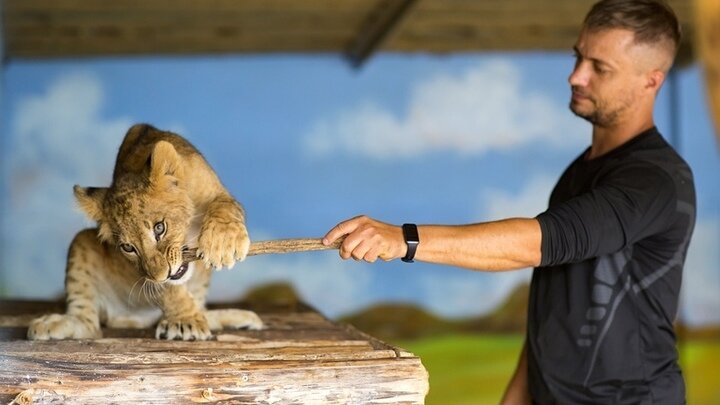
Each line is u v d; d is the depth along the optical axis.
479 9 8.48
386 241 2.46
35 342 2.75
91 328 3.13
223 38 8.85
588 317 2.90
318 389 2.39
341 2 8.01
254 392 2.37
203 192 3.18
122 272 3.25
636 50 2.93
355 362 2.42
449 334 9.41
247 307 4.22
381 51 9.47
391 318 9.39
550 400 3.03
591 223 2.66
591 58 2.99
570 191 3.11
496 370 9.42
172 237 2.99
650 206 2.77
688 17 8.49
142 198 2.98
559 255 2.64
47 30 8.42
